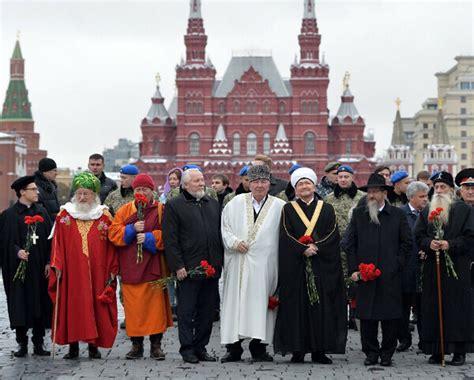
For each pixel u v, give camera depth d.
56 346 17.86
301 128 150.00
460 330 15.26
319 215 15.46
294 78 150.25
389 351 15.27
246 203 15.81
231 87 152.50
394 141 196.75
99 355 16.11
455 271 15.33
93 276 15.68
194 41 151.62
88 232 15.72
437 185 15.76
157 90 155.25
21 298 16.22
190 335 15.62
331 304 15.29
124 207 16.00
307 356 16.69
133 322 15.64
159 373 14.25
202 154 149.88
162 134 153.50
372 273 14.96
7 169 170.62
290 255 15.27
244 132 150.75
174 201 15.78
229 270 15.73
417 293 17.36
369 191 15.58
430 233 15.67
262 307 15.43
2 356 16.42
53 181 20.11
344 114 153.00
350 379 13.71
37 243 16.44
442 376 14.05
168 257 15.56
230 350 15.80
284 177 148.88
